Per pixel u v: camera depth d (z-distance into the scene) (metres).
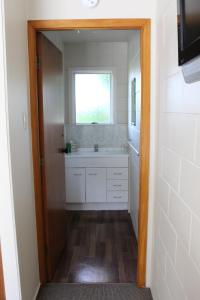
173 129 1.47
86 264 2.57
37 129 2.11
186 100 1.23
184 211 1.27
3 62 1.52
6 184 1.62
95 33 3.38
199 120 1.07
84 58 4.00
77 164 3.76
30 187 2.04
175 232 1.43
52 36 3.05
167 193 1.62
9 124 1.58
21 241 1.80
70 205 3.96
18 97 1.77
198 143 1.08
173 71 1.46
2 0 1.49
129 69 3.64
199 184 1.08
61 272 2.45
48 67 2.33
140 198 2.15
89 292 2.17
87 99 4.15
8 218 1.66
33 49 2.01
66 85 4.05
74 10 1.96
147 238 2.18
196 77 1.05
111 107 4.14
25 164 1.92
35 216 2.17
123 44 3.95
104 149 4.18
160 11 1.77
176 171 1.41
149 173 2.11
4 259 1.71
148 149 2.08
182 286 1.31
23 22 1.89
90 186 3.81
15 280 1.73
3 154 1.58
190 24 1.02
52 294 2.15
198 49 0.94
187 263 1.23
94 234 3.20
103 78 4.11
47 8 1.96
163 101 1.72
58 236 2.65
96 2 1.93
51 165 2.43
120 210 3.95
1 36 1.51
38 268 2.23
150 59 1.99
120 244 2.96
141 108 2.06
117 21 1.96
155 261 2.01
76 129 4.16
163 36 1.70
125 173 3.78
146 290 2.20
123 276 2.38
